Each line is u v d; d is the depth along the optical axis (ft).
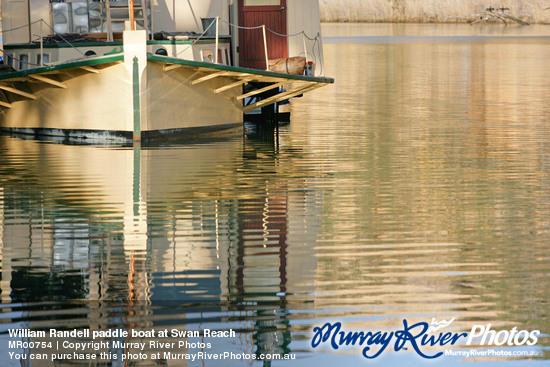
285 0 88.74
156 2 83.76
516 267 36.29
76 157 66.95
